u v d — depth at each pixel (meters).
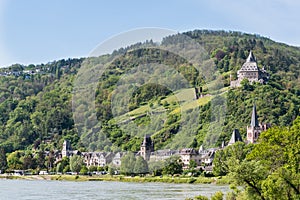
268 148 70.00
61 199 107.25
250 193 61.25
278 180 59.84
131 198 104.81
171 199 100.69
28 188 140.25
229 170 62.88
